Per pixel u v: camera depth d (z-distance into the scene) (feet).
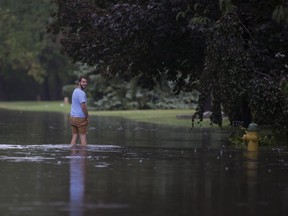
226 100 159.43
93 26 206.39
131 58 197.36
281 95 156.87
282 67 173.99
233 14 159.53
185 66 212.02
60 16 239.50
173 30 178.29
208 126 260.01
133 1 192.54
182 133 219.00
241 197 88.43
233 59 157.17
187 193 90.99
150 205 82.28
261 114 161.89
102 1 231.09
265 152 149.18
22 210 78.79
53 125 270.05
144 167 118.62
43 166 119.03
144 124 281.33
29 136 201.87
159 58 200.54
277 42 172.96
